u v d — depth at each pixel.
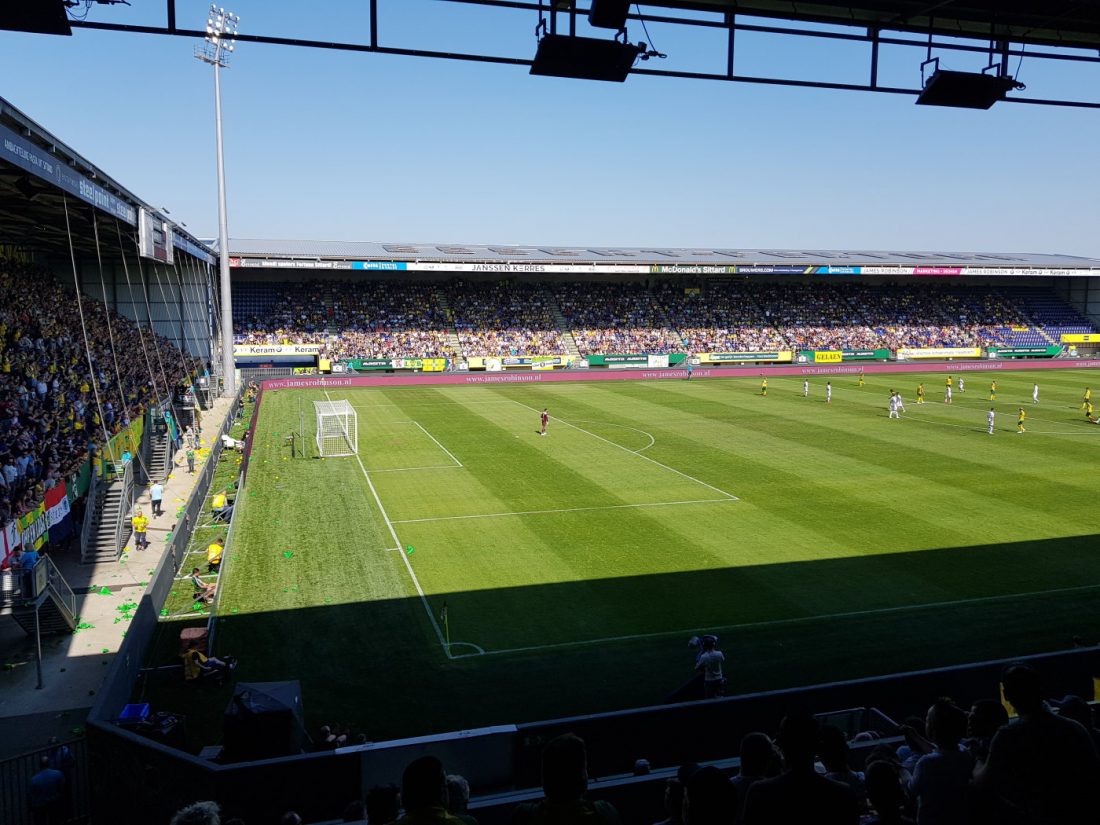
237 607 20.73
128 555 24.94
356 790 10.26
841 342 93.25
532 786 10.95
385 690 16.61
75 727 14.73
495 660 18.02
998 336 98.12
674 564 24.27
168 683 16.77
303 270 84.38
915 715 13.01
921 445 42.97
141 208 33.25
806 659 18.14
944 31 12.90
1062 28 13.21
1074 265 98.88
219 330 74.06
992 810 5.32
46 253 54.16
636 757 11.59
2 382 27.81
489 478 35.31
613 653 18.41
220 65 57.50
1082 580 23.03
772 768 5.97
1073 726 5.23
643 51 11.54
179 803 10.22
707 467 37.50
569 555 25.09
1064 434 46.53
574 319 89.38
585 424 50.03
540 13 11.27
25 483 22.22
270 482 34.47
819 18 12.20
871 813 7.05
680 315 93.25
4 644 18.44
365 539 26.58
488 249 93.31
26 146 20.67
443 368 78.50
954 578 23.12
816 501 31.48
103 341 43.34
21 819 11.73
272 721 12.12
